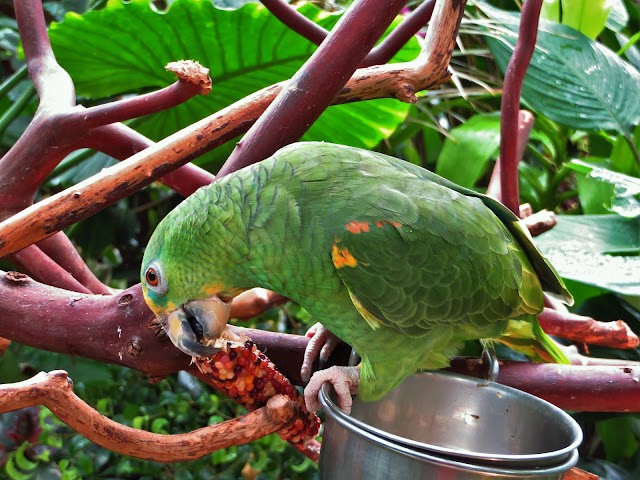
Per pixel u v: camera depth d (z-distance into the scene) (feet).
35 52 2.68
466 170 3.96
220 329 2.22
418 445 1.70
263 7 2.90
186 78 2.02
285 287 2.29
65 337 2.13
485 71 4.96
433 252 2.21
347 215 2.19
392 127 3.48
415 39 3.04
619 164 3.87
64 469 3.71
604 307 3.60
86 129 2.42
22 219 1.93
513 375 2.26
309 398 2.22
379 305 2.21
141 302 2.15
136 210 4.67
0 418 3.93
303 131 2.16
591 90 3.56
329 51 2.09
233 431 2.02
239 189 2.20
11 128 4.16
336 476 1.83
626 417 3.53
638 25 4.75
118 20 2.97
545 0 3.83
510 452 2.03
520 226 2.41
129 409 4.08
